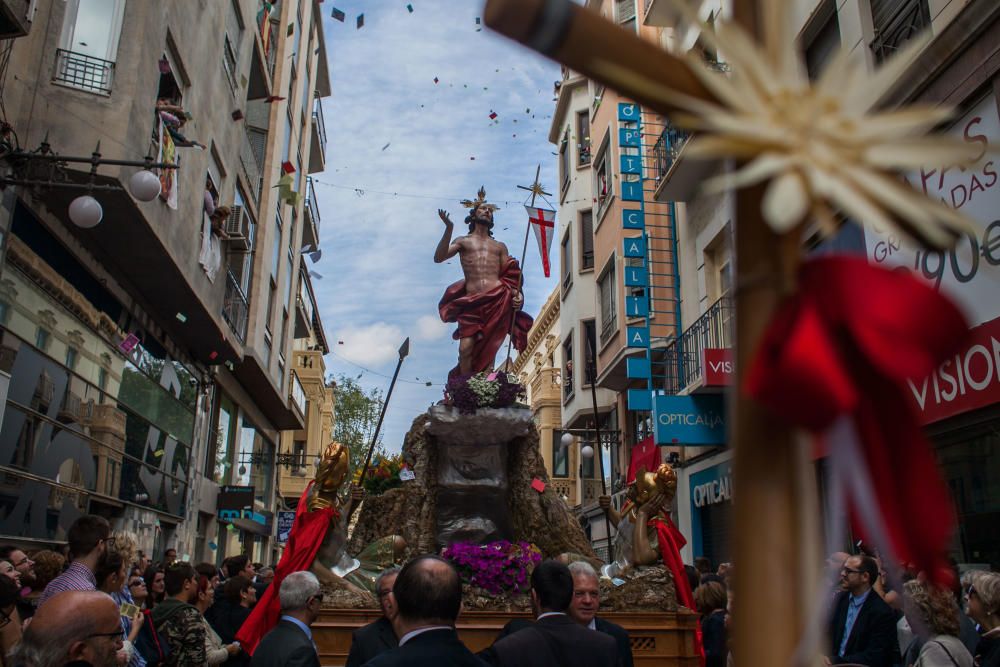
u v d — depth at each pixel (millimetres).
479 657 3512
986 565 7832
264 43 21094
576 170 26500
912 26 9008
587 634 3734
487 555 8086
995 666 4090
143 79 11453
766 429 767
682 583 8234
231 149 17625
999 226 7355
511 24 738
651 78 758
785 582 734
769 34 764
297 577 4777
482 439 10336
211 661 6012
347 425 48594
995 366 7344
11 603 4266
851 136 698
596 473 24719
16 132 10258
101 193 10719
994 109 7684
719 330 14461
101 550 4750
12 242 9992
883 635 5430
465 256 11414
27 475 10242
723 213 15008
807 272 731
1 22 8695
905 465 721
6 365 9805
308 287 33875
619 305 19578
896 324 659
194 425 18188
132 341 13602
